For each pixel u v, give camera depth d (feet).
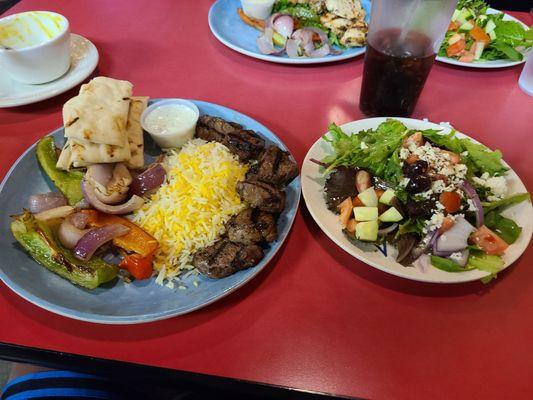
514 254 1.09
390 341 1.03
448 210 1.15
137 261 1.13
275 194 1.23
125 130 1.38
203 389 0.99
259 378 0.97
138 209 1.30
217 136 1.49
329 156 1.32
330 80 1.84
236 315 1.08
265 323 1.07
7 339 1.04
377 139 1.35
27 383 1.39
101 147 1.31
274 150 1.33
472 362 0.99
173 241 1.21
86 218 1.22
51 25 1.77
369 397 0.93
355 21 1.96
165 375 0.98
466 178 1.25
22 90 1.70
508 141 1.54
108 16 2.23
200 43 2.05
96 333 1.05
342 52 1.91
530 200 1.23
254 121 1.51
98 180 1.29
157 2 2.35
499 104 1.70
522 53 1.85
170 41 2.06
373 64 1.46
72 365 1.02
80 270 1.10
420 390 0.94
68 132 1.29
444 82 1.81
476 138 1.55
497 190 1.22
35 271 1.13
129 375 1.00
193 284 1.13
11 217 1.23
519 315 1.07
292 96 1.75
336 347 1.02
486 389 0.94
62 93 1.74
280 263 1.20
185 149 1.45
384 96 1.52
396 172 1.25
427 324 1.06
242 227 1.16
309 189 1.26
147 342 1.03
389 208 1.20
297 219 1.30
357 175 1.27
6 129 1.61
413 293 1.13
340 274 1.17
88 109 1.34
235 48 1.87
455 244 1.08
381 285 1.14
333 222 1.20
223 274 1.11
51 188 1.38
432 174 1.20
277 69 1.90
